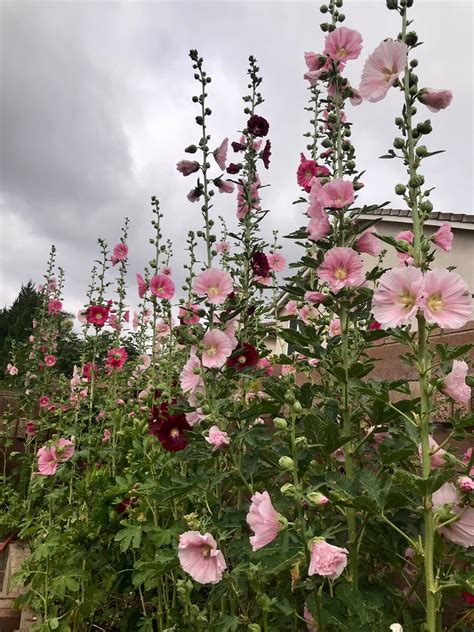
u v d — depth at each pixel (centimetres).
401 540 109
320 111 201
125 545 144
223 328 143
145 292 217
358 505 86
